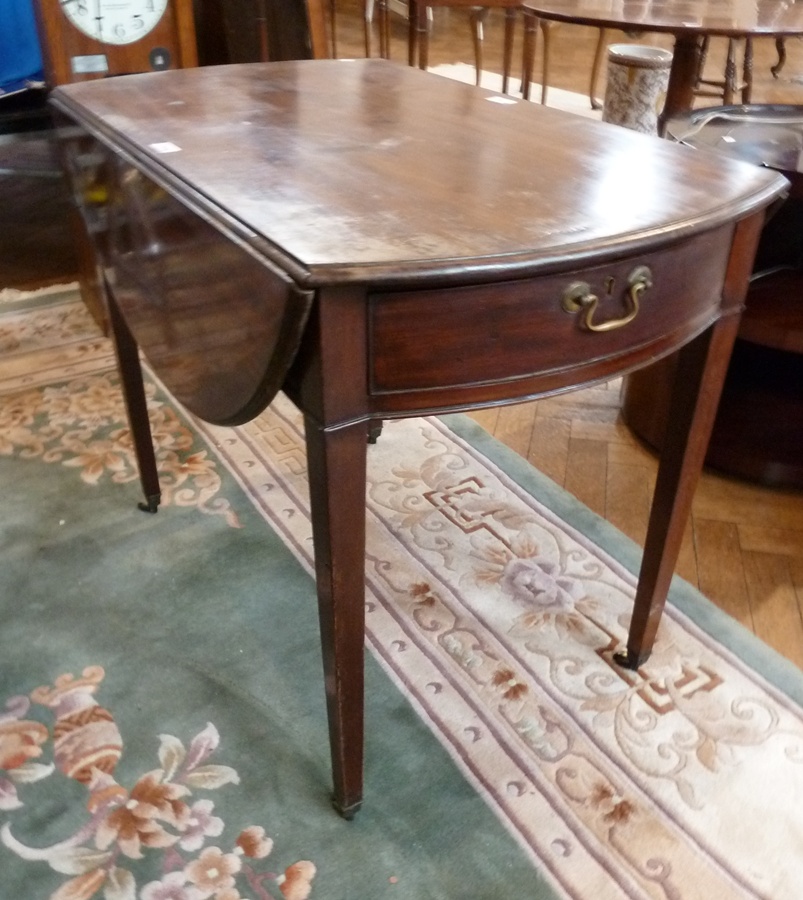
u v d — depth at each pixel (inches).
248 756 41.1
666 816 38.5
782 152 54.9
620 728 42.6
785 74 160.7
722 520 58.3
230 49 80.3
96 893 35.1
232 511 57.6
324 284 24.4
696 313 33.3
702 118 63.2
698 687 45.0
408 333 26.8
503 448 65.2
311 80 49.4
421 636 47.9
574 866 36.5
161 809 38.5
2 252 98.5
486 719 43.1
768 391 68.8
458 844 37.3
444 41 196.7
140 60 67.9
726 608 50.9
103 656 46.4
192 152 35.4
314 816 38.4
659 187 32.5
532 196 31.1
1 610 49.4
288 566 52.9
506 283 26.9
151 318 39.2
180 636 47.8
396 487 60.3
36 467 62.1
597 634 48.3
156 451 63.6
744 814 38.6
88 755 40.9
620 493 60.9
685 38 84.0
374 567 52.8
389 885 35.6
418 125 40.3
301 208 29.2
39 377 73.4
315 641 47.6
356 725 35.4
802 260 64.9
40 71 83.7
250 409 30.3
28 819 38.0
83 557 53.4
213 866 36.2
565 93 151.0
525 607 50.1
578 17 71.6
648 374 63.9
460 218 28.7
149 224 36.1
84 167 43.4
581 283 28.1
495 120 41.5
